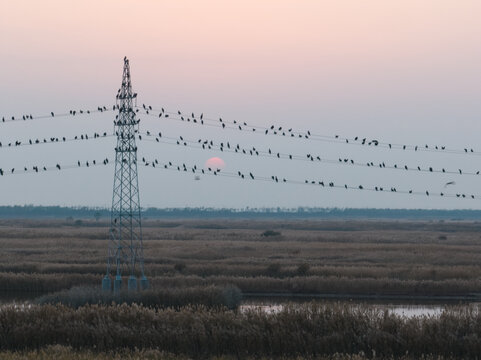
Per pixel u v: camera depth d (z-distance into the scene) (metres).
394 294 65.69
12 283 67.12
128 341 35.88
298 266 77.81
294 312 37.97
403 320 37.25
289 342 35.19
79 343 36.22
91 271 76.31
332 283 66.81
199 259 90.62
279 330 36.06
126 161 65.50
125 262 84.31
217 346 35.59
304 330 36.28
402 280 69.19
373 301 61.88
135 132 65.56
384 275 73.69
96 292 55.03
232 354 35.22
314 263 85.25
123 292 54.84
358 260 91.25
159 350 35.00
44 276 68.44
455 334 35.09
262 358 33.84
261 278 68.25
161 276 72.12
